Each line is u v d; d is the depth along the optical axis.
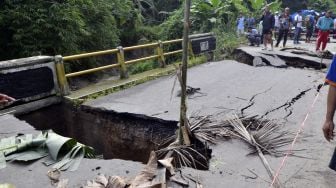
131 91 7.46
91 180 3.47
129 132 5.93
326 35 12.08
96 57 13.27
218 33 14.57
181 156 4.10
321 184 3.43
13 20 10.16
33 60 6.16
